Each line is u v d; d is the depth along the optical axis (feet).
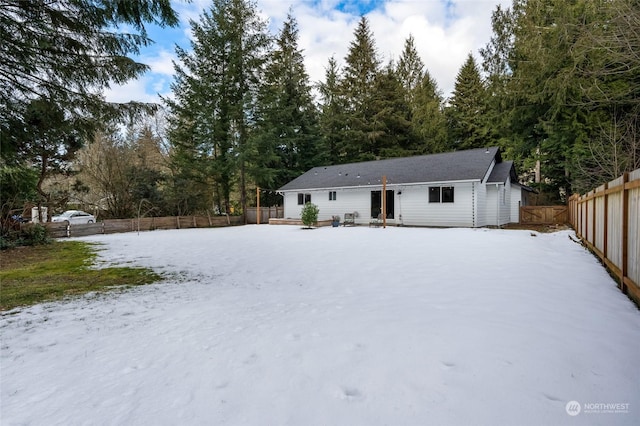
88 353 9.21
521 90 53.06
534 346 8.70
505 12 58.54
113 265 24.38
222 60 72.69
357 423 5.92
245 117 72.95
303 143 88.79
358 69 95.25
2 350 9.54
